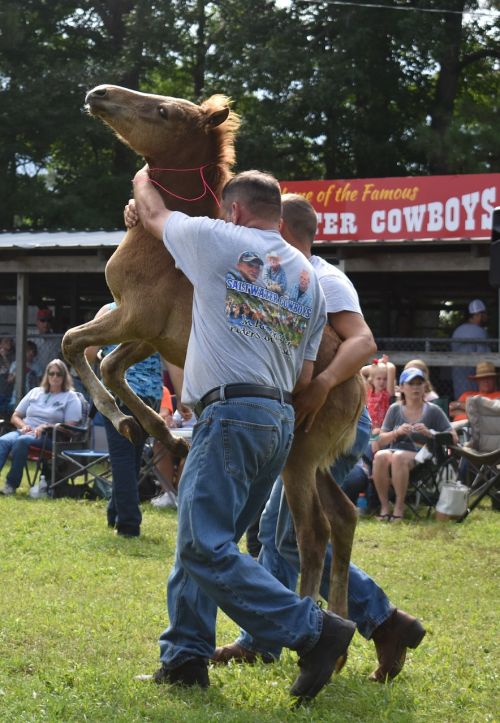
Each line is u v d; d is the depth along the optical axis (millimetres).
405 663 4773
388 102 30922
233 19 31453
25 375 16984
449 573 7266
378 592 4562
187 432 9781
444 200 15008
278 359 4004
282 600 3844
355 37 28422
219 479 3873
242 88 29359
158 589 6281
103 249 16422
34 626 5203
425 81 31234
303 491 4449
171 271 4621
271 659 4715
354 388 4531
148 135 4777
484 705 4137
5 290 20531
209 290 3959
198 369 3979
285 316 4031
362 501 10469
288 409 4043
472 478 11117
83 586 6301
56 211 28938
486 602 6305
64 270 16906
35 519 8844
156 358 7949
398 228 15180
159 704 3934
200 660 4195
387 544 8414
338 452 4602
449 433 10055
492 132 25594
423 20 28594
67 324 21266
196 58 33406
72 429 10883
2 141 30062
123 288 4703
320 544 4449
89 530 8430
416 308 21484
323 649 3875
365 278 18891
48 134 29797
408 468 9797
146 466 10141
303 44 30438
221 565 3830
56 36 33406
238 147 29219
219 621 5543
